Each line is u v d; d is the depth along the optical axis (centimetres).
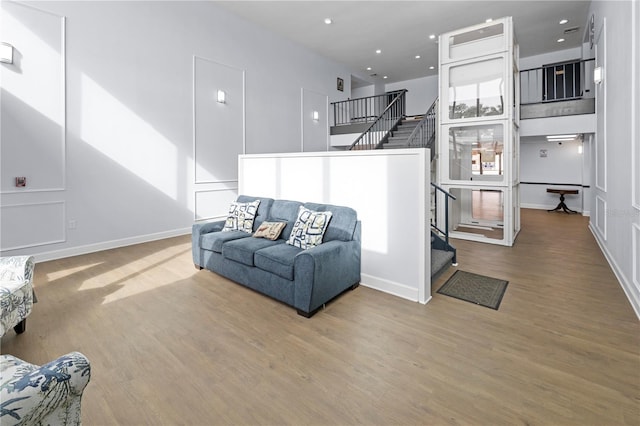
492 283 333
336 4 607
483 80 509
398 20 669
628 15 305
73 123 426
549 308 275
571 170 859
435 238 414
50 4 399
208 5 589
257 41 691
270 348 219
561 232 586
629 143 304
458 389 176
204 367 198
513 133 514
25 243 395
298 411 162
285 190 393
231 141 642
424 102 1130
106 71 455
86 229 446
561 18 662
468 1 598
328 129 919
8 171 379
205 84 589
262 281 297
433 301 292
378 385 181
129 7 478
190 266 395
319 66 877
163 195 534
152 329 244
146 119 504
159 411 162
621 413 157
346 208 321
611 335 229
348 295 306
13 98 377
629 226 300
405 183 294
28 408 97
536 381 181
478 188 517
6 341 225
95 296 304
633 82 287
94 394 173
